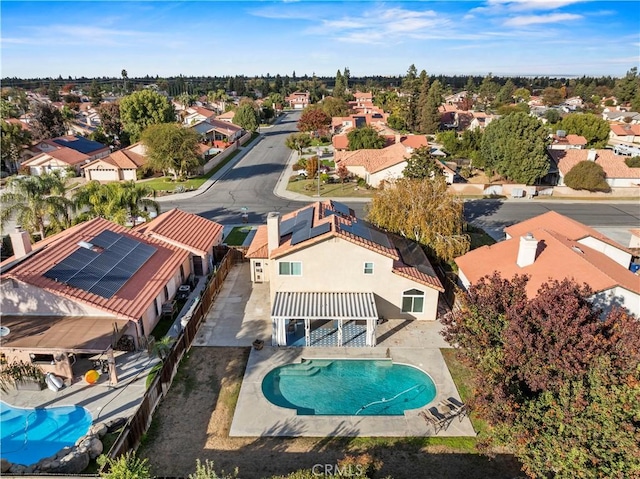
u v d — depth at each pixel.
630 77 197.00
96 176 79.81
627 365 16.84
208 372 27.52
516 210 63.91
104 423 22.67
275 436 22.61
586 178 69.88
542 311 19.70
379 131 119.88
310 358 29.06
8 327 26.72
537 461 16.34
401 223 40.53
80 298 27.58
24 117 134.12
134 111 105.50
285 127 152.50
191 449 21.70
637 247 49.19
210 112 146.12
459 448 21.95
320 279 31.98
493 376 18.61
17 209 43.62
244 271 42.03
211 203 66.00
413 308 33.34
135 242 36.50
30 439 22.33
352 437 22.61
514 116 72.62
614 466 14.88
